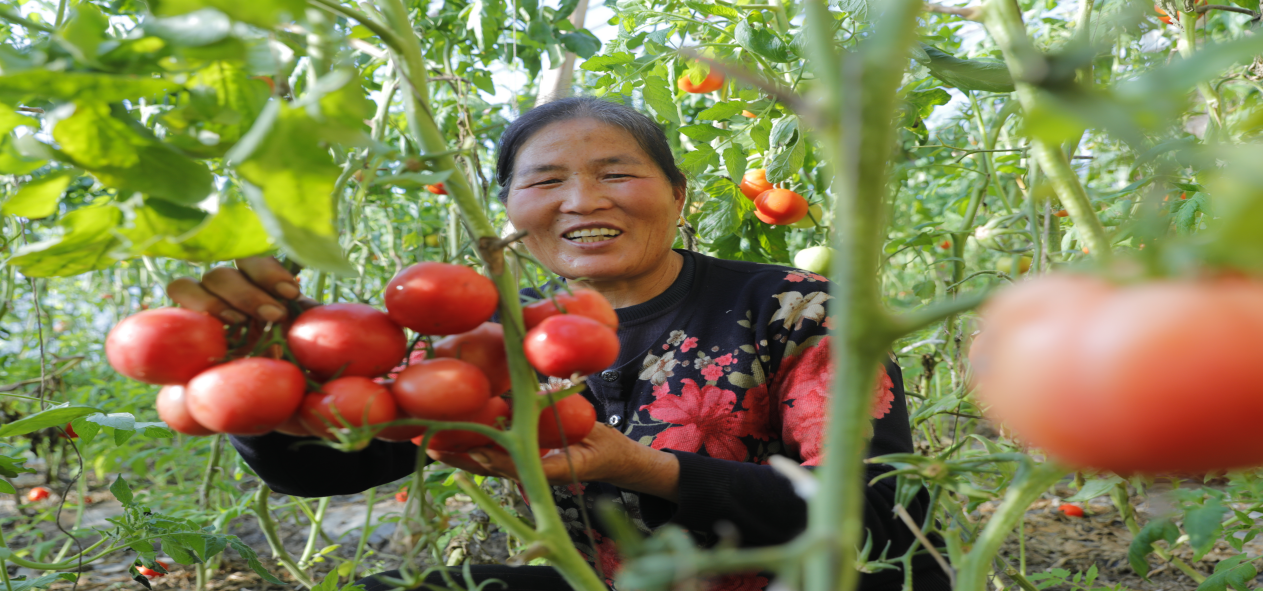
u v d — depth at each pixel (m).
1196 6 1.81
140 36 0.70
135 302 4.88
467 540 2.44
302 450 1.34
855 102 0.48
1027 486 0.78
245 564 3.09
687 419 1.52
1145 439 0.43
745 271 1.66
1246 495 1.74
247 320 0.83
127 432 1.62
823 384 1.45
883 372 1.48
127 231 0.82
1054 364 0.46
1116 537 2.98
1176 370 0.42
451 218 2.62
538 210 1.59
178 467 3.91
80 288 5.31
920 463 0.84
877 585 1.30
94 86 0.73
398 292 0.80
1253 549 2.64
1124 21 0.50
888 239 3.08
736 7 2.50
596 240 1.58
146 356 0.76
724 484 1.21
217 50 0.68
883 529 1.28
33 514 3.63
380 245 3.99
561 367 0.78
